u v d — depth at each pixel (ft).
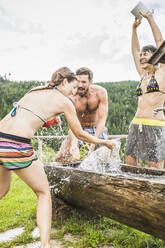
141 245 6.30
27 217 8.76
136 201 5.13
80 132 6.42
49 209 5.46
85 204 6.76
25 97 5.83
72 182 6.88
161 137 8.82
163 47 5.32
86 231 7.23
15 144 5.21
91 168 8.61
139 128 9.09
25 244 6.77
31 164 5.42
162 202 4.60
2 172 5.92
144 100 9.21
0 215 9.18
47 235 5.11
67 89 6.19
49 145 19.17
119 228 7.54
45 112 5.69
